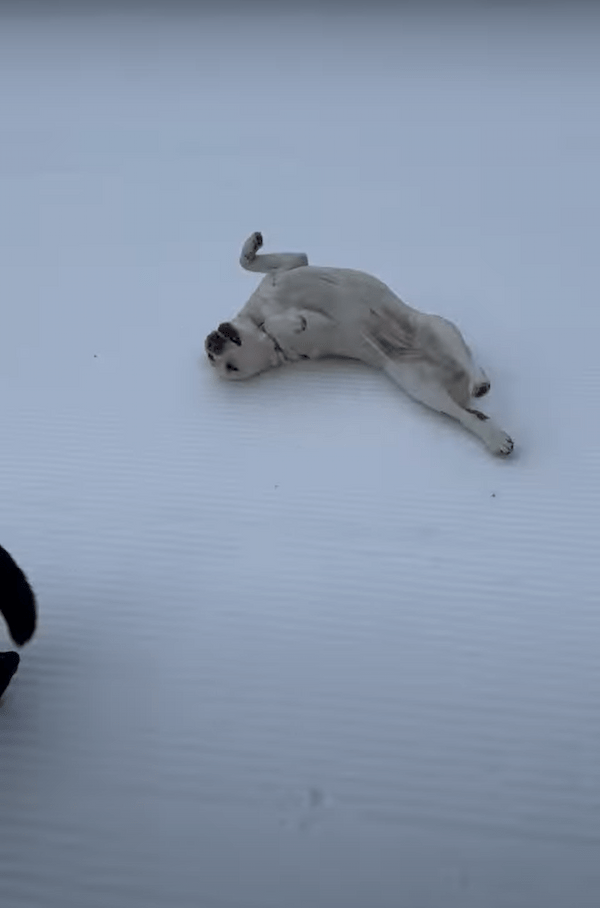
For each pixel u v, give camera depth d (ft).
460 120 18.86
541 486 10.75
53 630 9.53
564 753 8.34
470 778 8.21
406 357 11.77
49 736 8.64
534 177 16.76
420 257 14.78
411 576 9.86
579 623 9.34
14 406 12.31
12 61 22.18
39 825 8.03
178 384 12.53
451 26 22.89
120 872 7.72
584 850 7.72
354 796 8.13
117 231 15.92
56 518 10.73
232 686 8.97
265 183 17.06
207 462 11.33
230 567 10.06
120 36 23.20
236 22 23.66
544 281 14.08
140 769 8.38
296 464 11.21
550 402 11.86
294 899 7.50
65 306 14.16
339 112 19.44
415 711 8.70
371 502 10.67
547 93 19.62
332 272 12.03
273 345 12.17
